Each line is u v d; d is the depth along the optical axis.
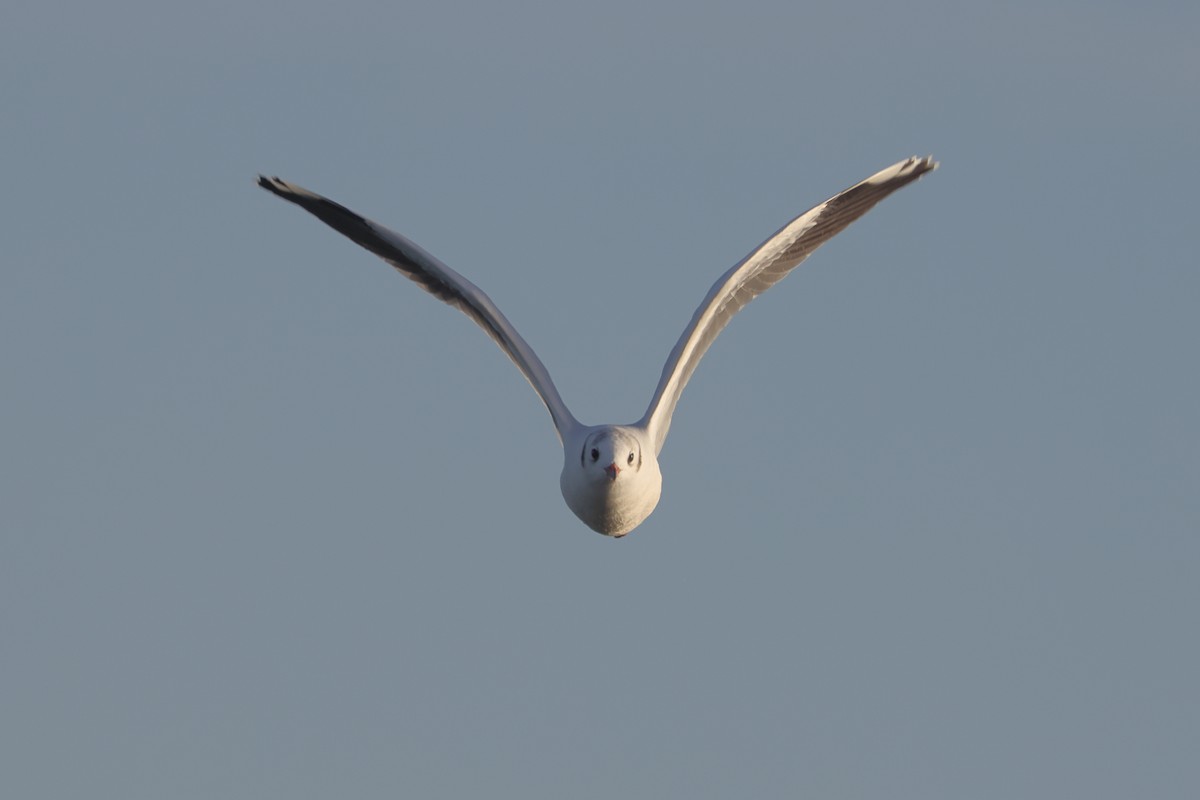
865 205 20.17
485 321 18.53
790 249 19.42
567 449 17.23
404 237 18.94
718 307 18.20
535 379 18.00
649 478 16.95
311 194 19.69
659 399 17.55
